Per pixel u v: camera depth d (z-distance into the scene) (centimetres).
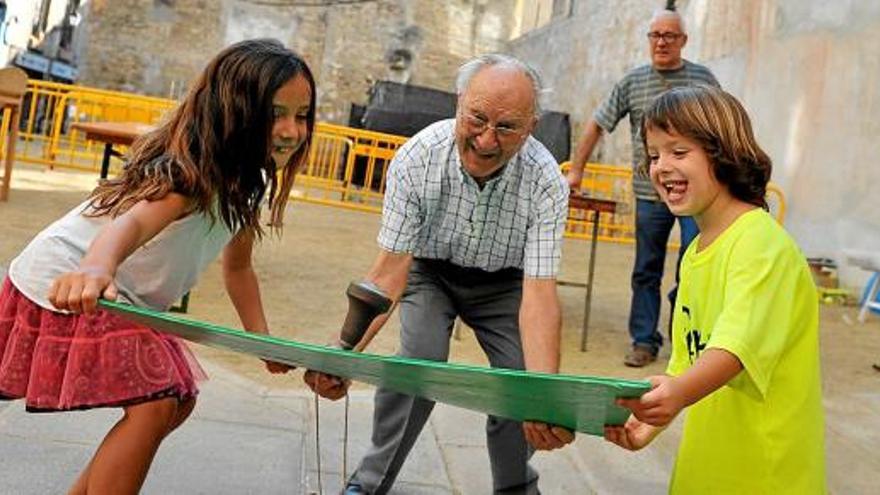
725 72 1182
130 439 202
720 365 173
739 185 194
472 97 238
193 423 355
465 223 273
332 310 611
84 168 1248
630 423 199
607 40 1661
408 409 285
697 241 205
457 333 570
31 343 206
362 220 1144
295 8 2386
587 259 1019
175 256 211
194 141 204
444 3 2420
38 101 1559
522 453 281
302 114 213
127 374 201
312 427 369
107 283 178
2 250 635
